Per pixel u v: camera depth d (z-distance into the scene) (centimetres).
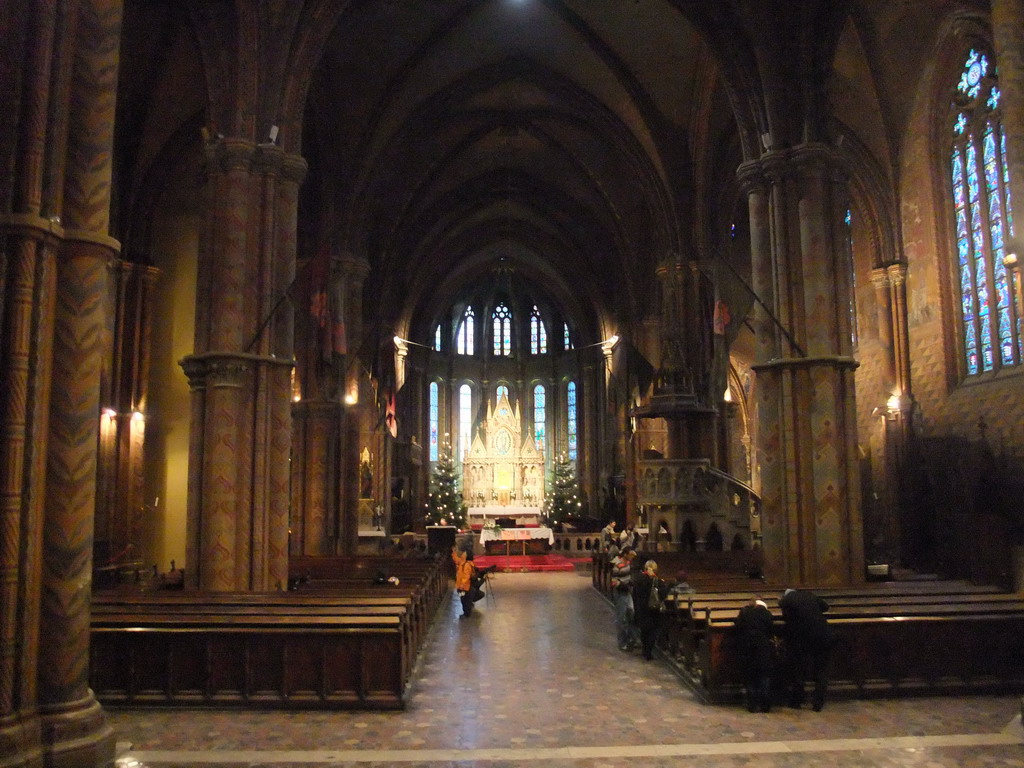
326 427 2586
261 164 1695
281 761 881
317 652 1114
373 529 3219
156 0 1909
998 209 2281
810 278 1770
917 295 2616
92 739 759
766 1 1831
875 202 2698
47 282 775
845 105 2659
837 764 870
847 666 1159
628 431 3588
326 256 1798
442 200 3978
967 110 2394
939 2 2308
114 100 850
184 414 2583
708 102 2722
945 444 2447
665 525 2600
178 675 1109
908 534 2550
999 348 2292
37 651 757
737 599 1306
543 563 3325
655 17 2547
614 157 3475
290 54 1755
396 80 2659
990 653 1183
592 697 1180
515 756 903
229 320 1631
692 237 2880
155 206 2520
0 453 739
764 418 1789
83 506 793
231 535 1588
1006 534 2053
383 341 3984
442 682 1279
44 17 783
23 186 762
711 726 1020
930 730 993
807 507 1731
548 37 2817
